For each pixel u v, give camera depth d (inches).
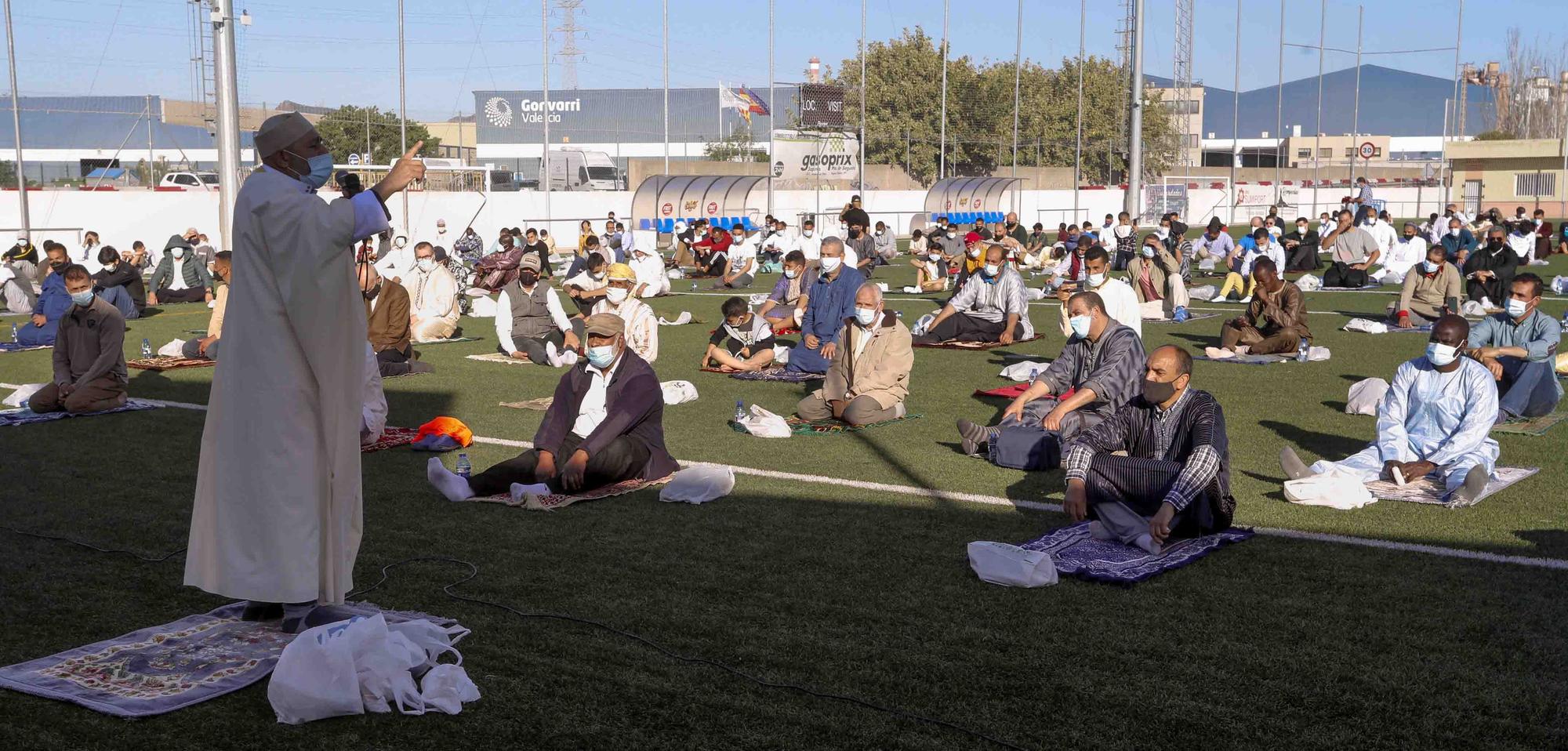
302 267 175.3
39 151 1670.8
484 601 209.0
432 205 1354.6
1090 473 240.5
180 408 408.2
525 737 156.4
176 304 848.3
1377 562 230.8
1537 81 3061.0
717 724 159.9
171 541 247.8
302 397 180.7
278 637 188.9
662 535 251.1
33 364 543.2
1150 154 2608.3
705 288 992.2
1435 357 292.5
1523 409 372.2
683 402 423.5
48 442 349.4
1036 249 1222.3
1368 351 558.3
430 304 621.3
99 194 1143.6
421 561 233.1
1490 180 2229.3
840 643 189.3
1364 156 2292.1
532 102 2294.5
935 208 1819.6
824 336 484.7
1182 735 156.6
